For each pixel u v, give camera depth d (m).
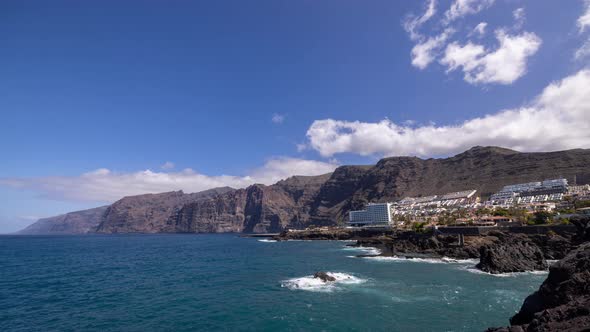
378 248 140.00
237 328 36.56
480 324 36.41
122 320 39.91
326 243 195.50
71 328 37.12
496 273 69.44
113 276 74.31
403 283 59.09
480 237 120.25
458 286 56.19
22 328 37.25
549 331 21.98
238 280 66.81
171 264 98.19
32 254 143.62
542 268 72.94
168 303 47.78
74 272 81.62
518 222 142.50
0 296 53.34
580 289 27.83
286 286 58.50
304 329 35.84
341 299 48.22
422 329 35.06
